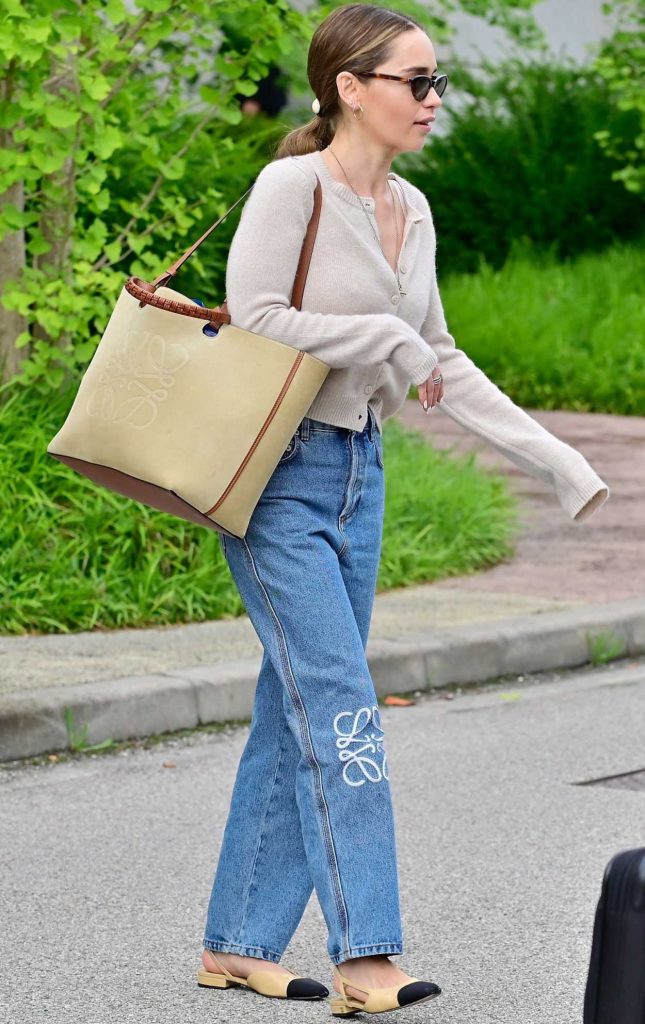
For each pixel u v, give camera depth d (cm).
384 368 634
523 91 4162
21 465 1616
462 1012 679
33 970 732
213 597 1537
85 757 1125
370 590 666
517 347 3234
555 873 880
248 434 608
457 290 3588
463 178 4022
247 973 695
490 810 1005
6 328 1767
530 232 3966
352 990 629
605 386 3072
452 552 1803
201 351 614
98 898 838
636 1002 445
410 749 1165
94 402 623
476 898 838
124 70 1814
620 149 3916
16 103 1595
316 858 630
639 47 3459
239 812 689
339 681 627
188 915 812
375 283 629
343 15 635
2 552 1502
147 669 1255
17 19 1526
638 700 1327
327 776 625
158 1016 672
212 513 611
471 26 4341
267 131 2483
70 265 1755
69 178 1711
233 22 1788
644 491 2236
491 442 665
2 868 888
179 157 1875
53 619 1446
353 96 630
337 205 626
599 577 1733
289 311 615
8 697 1135
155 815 992
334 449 634
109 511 1585
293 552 629
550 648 1448
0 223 1617
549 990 707
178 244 2064
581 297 3503
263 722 680
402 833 957
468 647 1389
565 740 1190
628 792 1050
